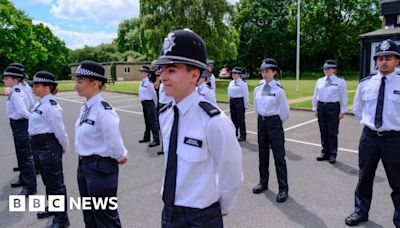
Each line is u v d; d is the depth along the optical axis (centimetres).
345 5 4194
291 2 4791
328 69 621
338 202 441
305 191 481
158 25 2608
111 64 4553
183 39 182
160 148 762
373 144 363
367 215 382
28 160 496
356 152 683
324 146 632
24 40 4519
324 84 625
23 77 524
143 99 792
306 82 2970
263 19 4878
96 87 307
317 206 431
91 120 300
